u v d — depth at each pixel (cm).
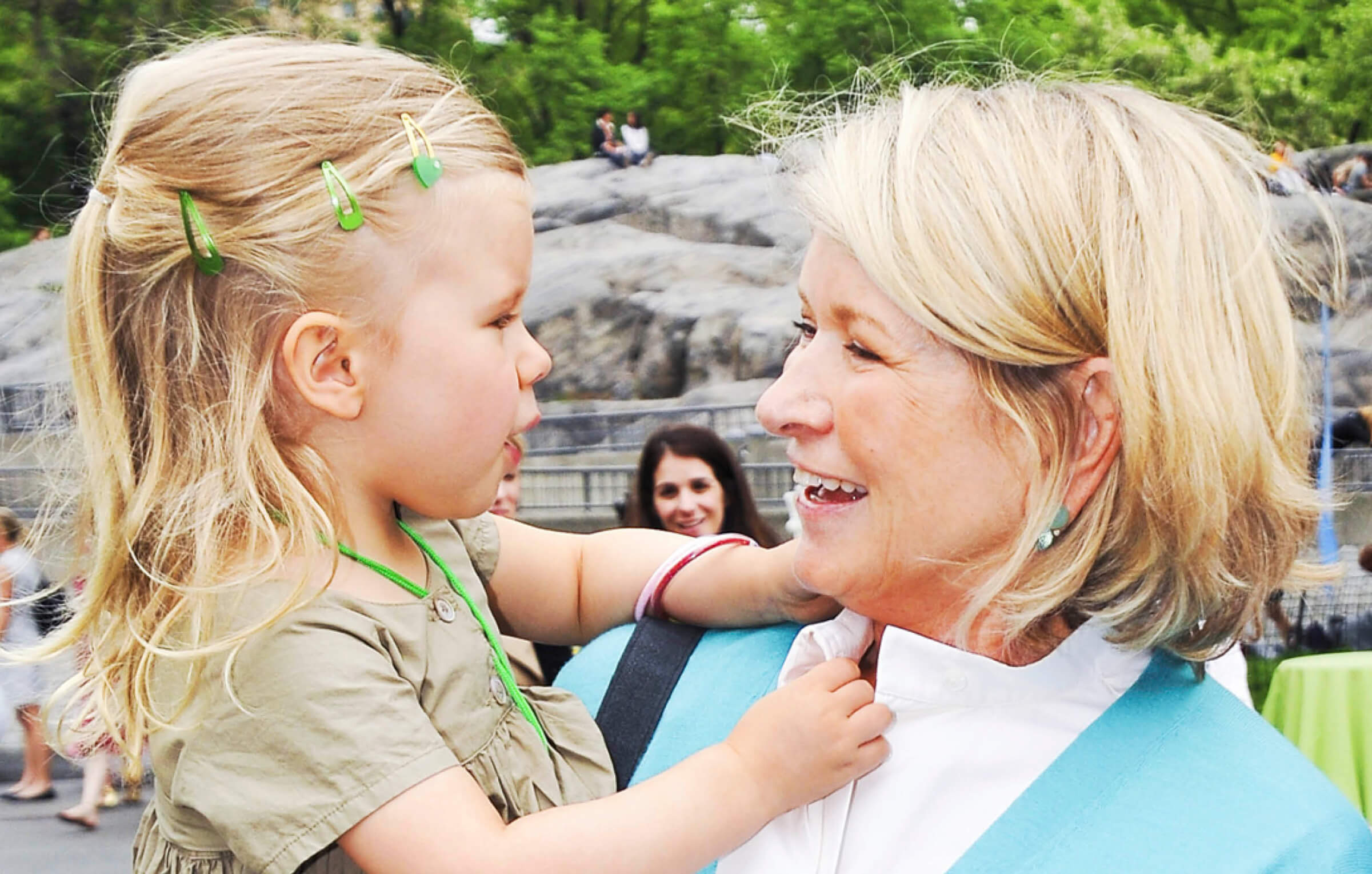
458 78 127
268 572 106
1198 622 105
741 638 128
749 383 1261
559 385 1291
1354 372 1016
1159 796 99
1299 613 727
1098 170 98
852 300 101
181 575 108
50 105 1520
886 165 100
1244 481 97
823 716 104
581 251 1407
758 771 104
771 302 1316
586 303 1308
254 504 106
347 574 111
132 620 108
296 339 108
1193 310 95
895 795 104
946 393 99
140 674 106
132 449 111
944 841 102
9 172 1537
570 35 1972
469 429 112
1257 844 95
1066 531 101
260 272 108
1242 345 97
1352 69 1767
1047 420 98
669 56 2014
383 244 109
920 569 104
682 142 1978
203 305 109
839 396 103
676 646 130
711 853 102
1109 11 1728
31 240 1452
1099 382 98
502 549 140
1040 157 98
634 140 1527
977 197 96
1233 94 1700
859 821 106
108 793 536
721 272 1354
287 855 101
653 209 1420
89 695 112
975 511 101
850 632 118
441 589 119
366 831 102
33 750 548
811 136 112
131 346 111
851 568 105
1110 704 106
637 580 137
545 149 1872
